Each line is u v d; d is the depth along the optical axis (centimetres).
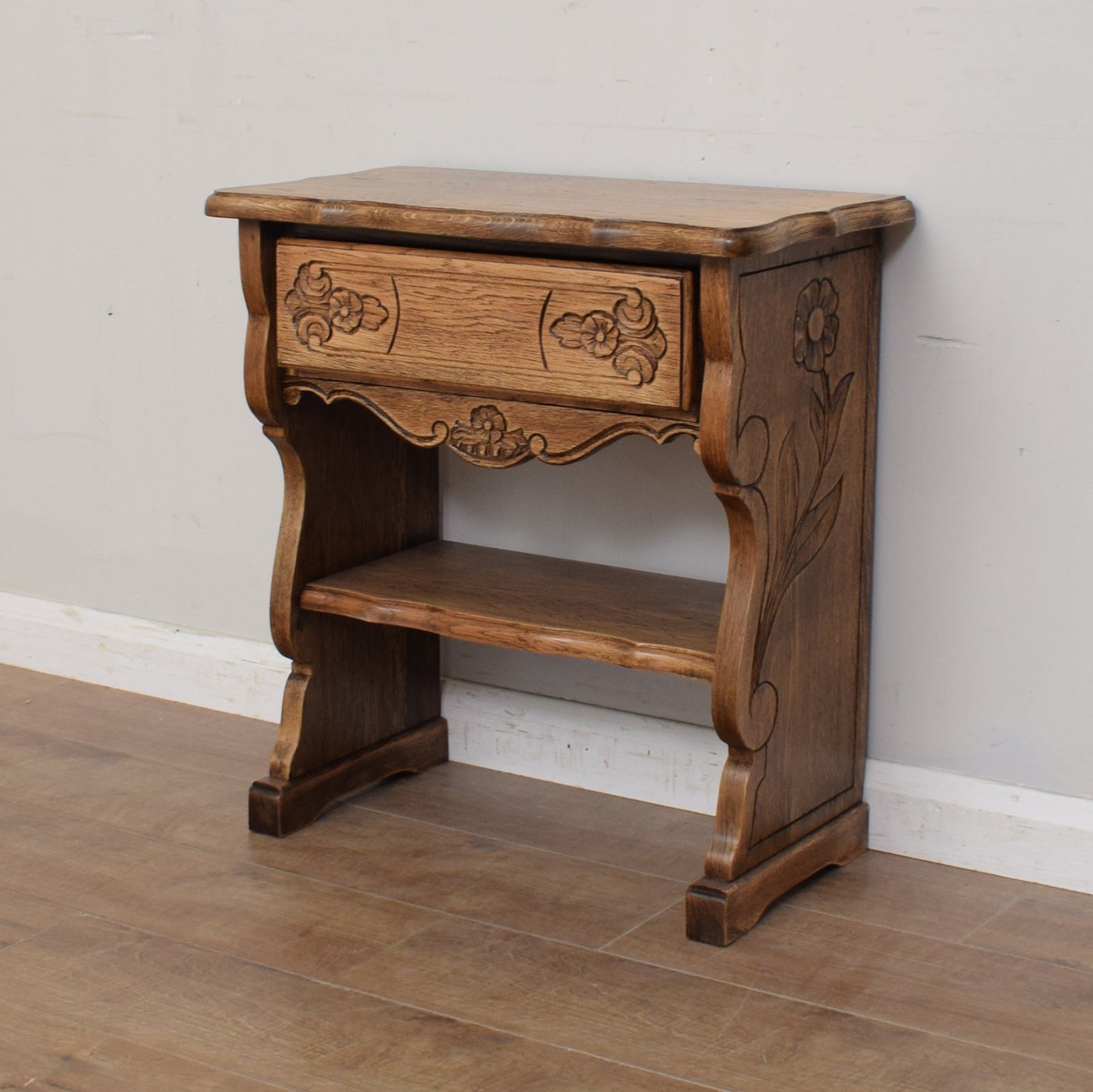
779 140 244
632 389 212
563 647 235
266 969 218
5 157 310
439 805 270
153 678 317
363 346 231
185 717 308
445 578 260
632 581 260
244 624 310
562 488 271
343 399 240
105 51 295
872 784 254
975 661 244
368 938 226
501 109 265
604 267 210
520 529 277
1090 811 240
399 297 226
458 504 281
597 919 232
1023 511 237
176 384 304
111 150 299
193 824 261
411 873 245
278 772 257
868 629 249
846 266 228
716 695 220
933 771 251
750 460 212
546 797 274
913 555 246
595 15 253
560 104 259
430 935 227
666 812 268
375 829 260
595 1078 194
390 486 270
